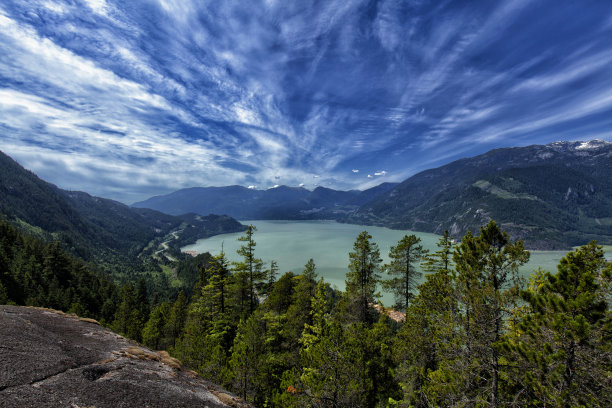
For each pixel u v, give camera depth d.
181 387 7.18
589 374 8.23
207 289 30.89
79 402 4.81
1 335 6.45
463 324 12.73
